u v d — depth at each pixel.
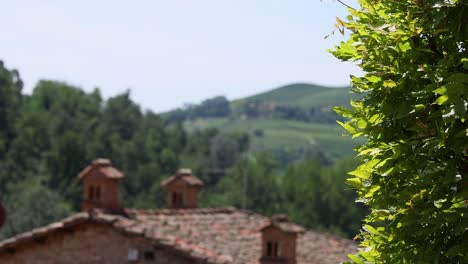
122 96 141.00
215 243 25.92
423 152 8.11
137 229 24.25
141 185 124.75
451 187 8.13
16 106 127.12
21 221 81.69
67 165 117.94
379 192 8.47
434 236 8.25
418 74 8.27
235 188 127.19
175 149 143.25
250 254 25.44
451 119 7.73
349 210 121.38
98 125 136.12
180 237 25.53
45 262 25.59
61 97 142.62
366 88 8.62
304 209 123.81
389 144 8.26
